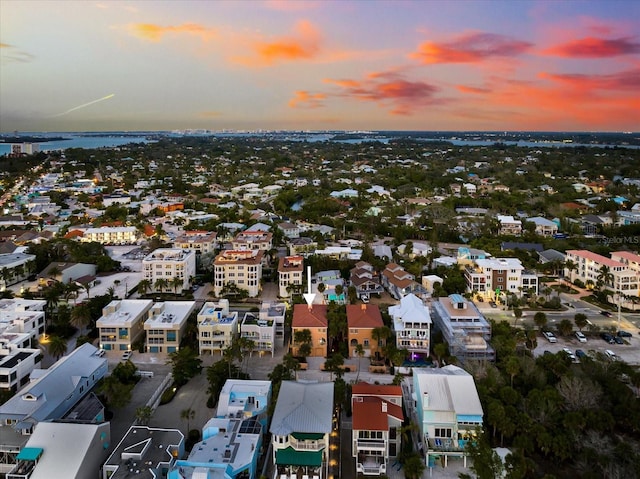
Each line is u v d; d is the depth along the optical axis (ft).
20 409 330.95
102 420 350.02
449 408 314.35
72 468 278.05
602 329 515.50
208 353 467.93
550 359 401.90
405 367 431.43
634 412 332.60
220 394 359.05
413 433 341.41
